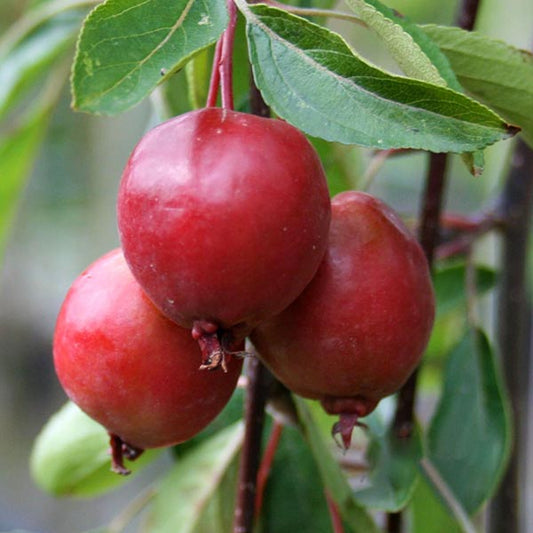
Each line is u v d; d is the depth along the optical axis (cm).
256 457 34
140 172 28
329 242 30
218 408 31
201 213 27
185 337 30
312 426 34
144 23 27
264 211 27
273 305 28
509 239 41
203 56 33
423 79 29
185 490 39
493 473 37
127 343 30
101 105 27
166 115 36
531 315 49
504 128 27
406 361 30
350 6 29
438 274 41
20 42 44
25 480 129
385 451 35
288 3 36
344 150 39
